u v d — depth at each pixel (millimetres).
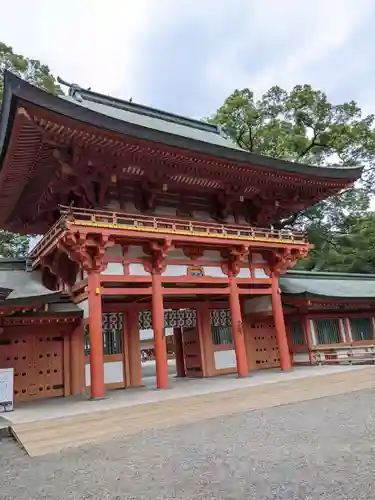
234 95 40781
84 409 11609
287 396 11680
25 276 18609
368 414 8766
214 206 19375
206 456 6492
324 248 45125
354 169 20047
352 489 4695
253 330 22188
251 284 19469
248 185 18609
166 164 15750
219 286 18531
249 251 19109
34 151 13852
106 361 17406
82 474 6043
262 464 5902
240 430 8078
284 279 25828
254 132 40562
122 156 14641
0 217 19297
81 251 14141
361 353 20562
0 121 12852
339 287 26297
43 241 16859
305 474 5340
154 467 6105
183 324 20328
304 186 19859
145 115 23172
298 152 41094
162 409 10734
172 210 18250
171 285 18297
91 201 15508
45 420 10195
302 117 40250
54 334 16453
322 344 22391
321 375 16031
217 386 14859
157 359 15539
